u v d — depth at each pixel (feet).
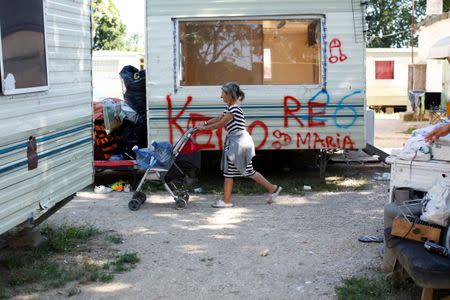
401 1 101.60
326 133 27.45
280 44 27.66
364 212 22.59
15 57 13.41
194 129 22.90
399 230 13.57
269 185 24.18
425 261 12.10
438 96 56.18
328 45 27.02
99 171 29.12
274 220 21.56
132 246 18.48
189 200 24.99
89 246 18.44
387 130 54.13
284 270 16.20
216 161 32.24
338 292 14.40
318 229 20.22
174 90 27.17
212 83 27.81
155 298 14.35
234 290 14.83
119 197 25.73
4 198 13.21
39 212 15.07
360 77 27.17
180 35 27.27
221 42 27.66
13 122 13.50
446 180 14.70
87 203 24.53
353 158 34.04
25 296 14.42
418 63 63.31
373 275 15.58
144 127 28.40
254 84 27.78
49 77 15.35
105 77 71.46
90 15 18.49
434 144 15.78
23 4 13.78
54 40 15.74
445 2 75.41
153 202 24.67
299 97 27.22
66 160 16.69
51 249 17.98
